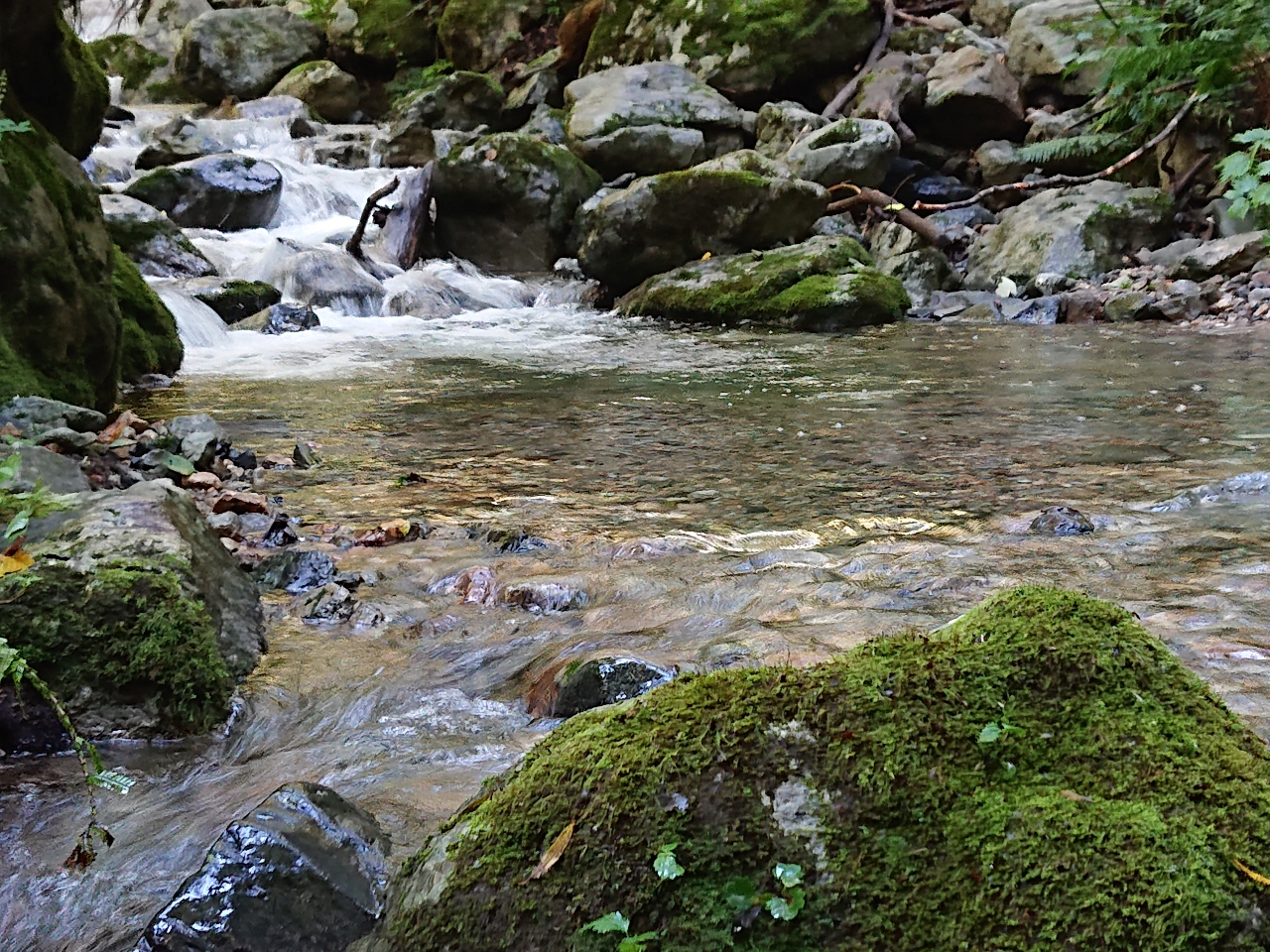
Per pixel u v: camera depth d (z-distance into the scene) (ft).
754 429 20.65
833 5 54.70
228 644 9.95
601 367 29.09
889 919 5.13
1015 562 12.37
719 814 5.56
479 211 46.55
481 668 10.10
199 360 30.01
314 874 6.15
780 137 50.34
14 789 8.05
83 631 8.85
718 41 55.26
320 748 8.63
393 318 39.32
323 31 69.41
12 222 19.15
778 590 11.65
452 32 65.67
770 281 38.65
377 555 13.29
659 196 42.04
